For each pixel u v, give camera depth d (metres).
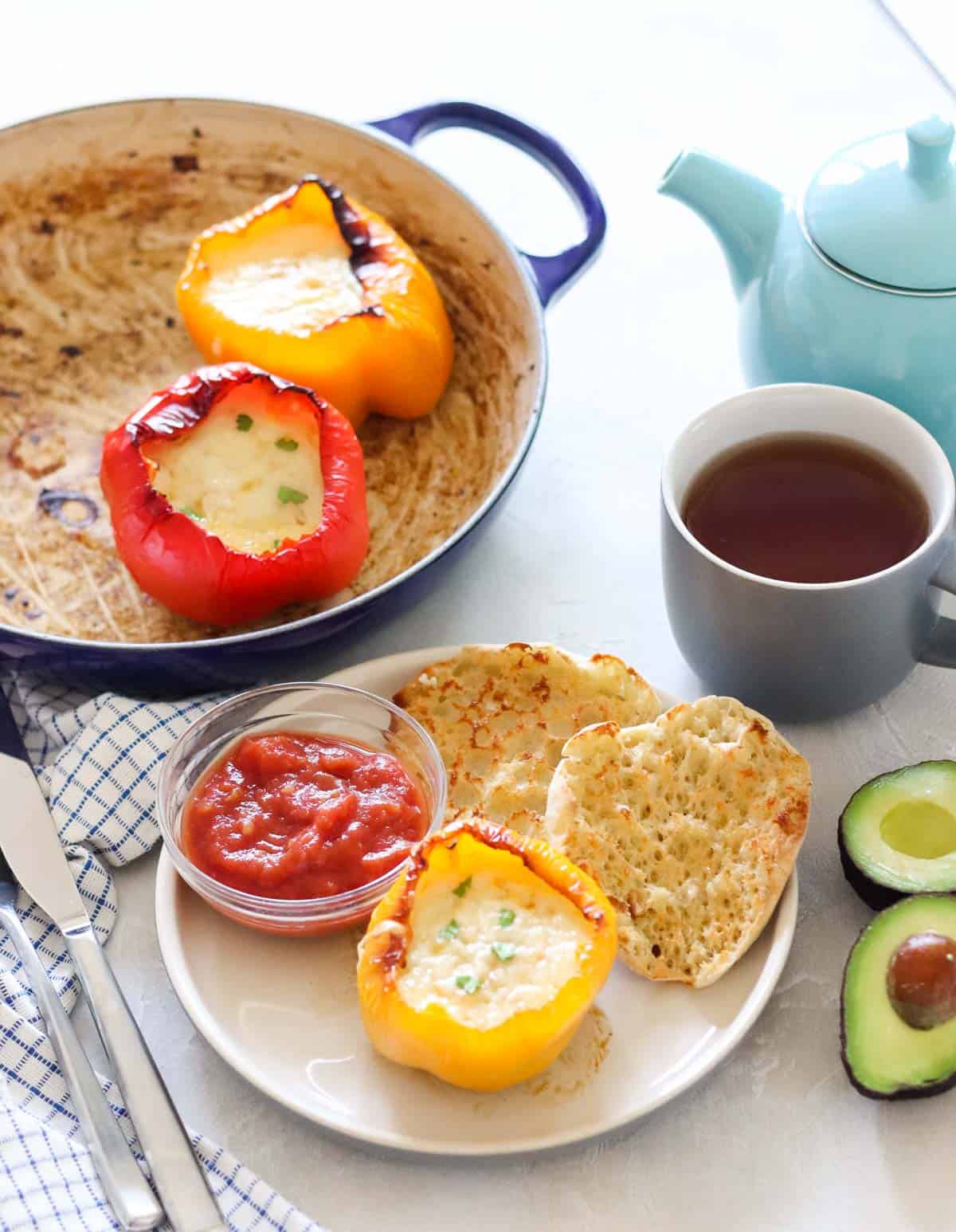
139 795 0.99
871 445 1.00
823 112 1.27
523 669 1.00
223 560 1.02
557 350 1.16
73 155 1.15
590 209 1.10
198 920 0.96
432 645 1.05
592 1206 0.91
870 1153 0.92
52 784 0.99
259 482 1.04
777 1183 0.92
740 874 0.95
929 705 1.03
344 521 1.03
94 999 0.93
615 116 1.27
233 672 1.01
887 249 1.00
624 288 1.18
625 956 0.94
